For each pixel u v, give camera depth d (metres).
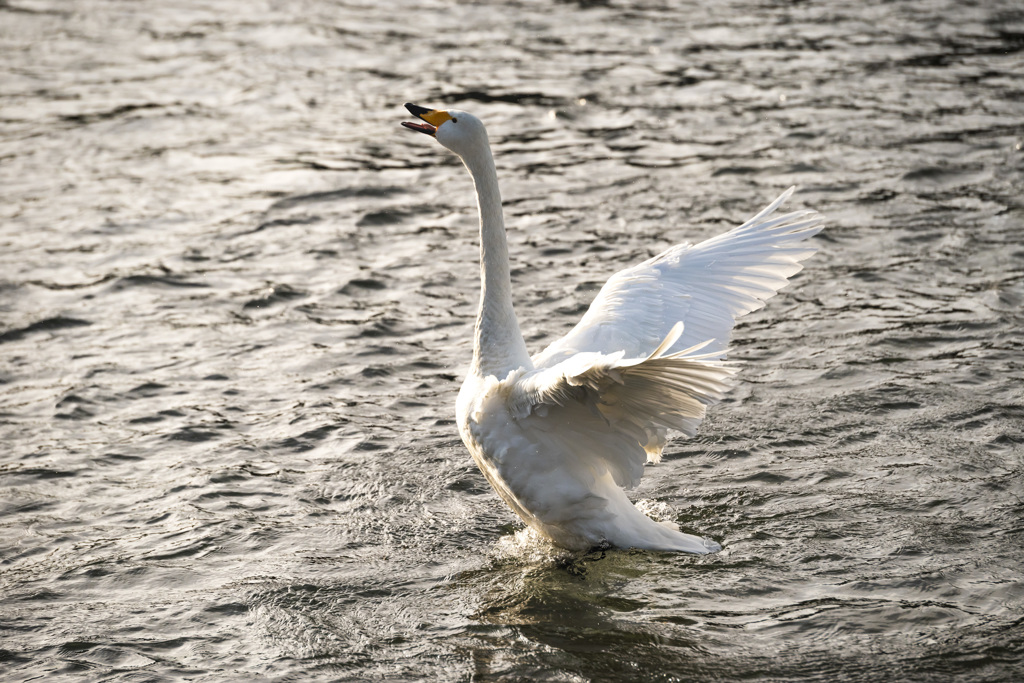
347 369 13.55
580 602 8.55
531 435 8.80
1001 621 7.97
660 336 9.41
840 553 8.99
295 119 24.31
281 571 9.26
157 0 35.19
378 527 9.94
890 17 29.95
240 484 10.85
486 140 9.61
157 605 8.86
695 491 10.18
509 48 28.80
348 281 16.33
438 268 16.80
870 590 8.46
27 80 27.28
